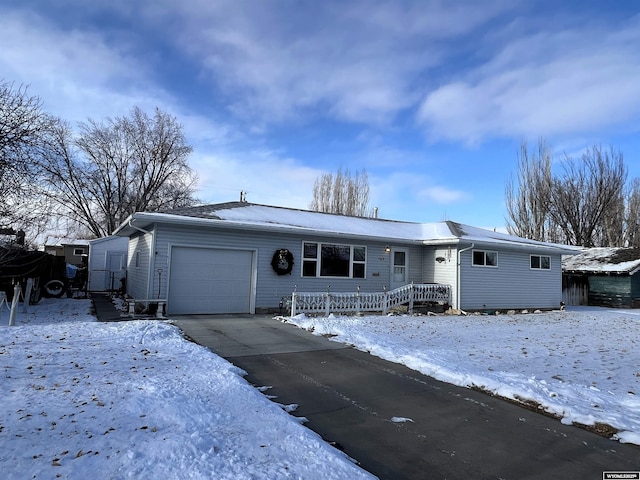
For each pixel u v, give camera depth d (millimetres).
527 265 18875
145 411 4500
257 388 5945
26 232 14789
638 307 21922
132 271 16516
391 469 3760
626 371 7434
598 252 26328
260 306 13734
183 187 35906
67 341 7734
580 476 3725
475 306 16875
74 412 4395
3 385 5137
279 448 3834
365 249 16219
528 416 5207
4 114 12062
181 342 8203
